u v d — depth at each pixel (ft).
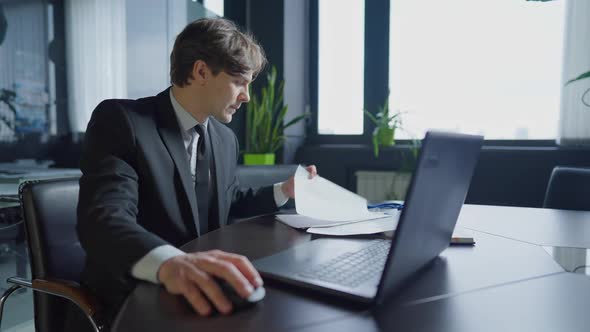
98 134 3.04
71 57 7.88
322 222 3.40
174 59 3.54
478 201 9.04
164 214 3.18
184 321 1.56
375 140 9.21
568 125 8.36
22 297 6.36
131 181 2.82
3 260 6.13
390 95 10.19
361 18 10.46
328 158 10.19
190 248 2.64
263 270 2.05
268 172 5.85
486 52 9.37
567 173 5.40
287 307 1.69
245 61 3.52
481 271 2.19
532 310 1.67
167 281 1.75
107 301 2.66
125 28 7.88
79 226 2.31
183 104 3.57
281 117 9.04
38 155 7.36
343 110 10.81
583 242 2.89
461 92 9.64
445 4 9.62
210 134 3.85
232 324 1.53
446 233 2.32
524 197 8.75
